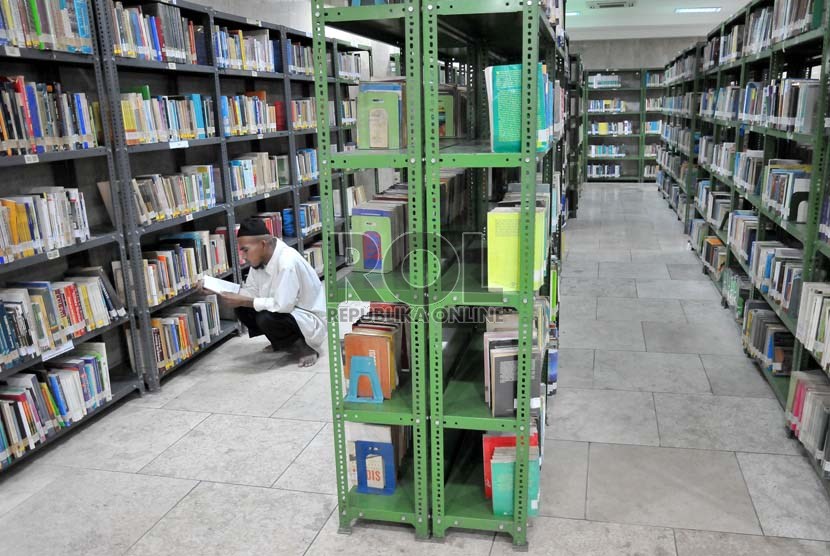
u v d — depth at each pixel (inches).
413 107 81.0
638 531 93.4
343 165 85.6
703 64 280.7
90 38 126.0
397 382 99.4
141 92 145.6
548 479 107.6
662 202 423.5
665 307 202.4
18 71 127.4
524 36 76.6
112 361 154.3
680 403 135.5
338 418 92.4
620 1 397.1
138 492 106.9
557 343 151.9
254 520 98.7
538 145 81.4
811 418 108.3
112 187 134.8
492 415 88.7
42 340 117.0
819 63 160.2
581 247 292.7
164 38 148.7
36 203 115.9
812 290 110.4
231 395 145.2
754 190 168.6
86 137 128.0
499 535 93.7
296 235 222.8
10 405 110.9
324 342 177.8
